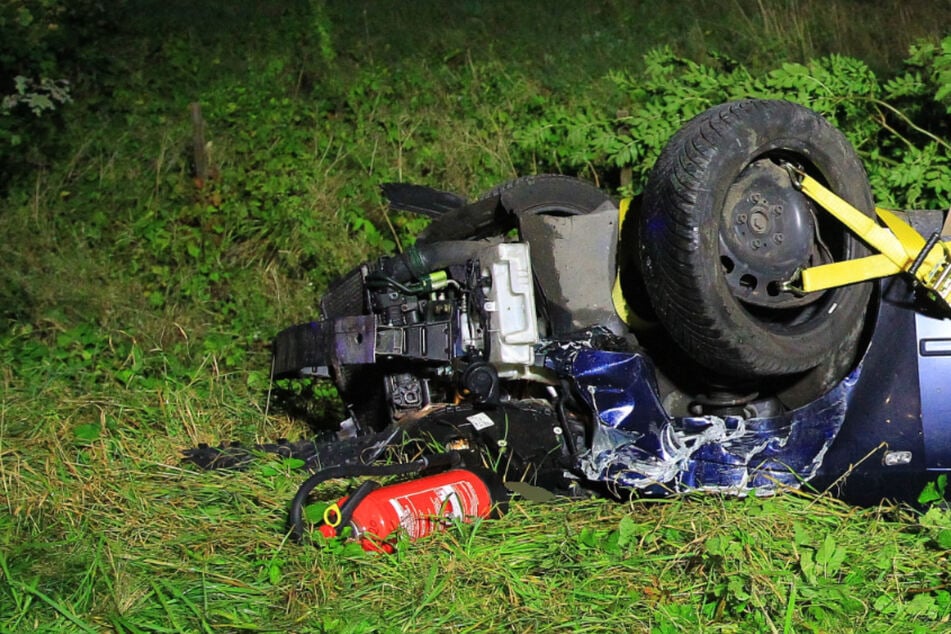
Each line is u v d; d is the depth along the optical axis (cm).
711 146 391
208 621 346
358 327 430
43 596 350
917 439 414
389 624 341
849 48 992
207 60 962
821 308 421
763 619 343
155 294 679
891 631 342
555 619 344
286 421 557
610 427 420
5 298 656
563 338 434
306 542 381
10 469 455
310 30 997
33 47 879
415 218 720
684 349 411
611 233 445
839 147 414
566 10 1057
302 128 848
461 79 917
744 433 420
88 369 582
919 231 435
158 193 786
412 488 392
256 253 727
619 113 723
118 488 439
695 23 1029
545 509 420
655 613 348
